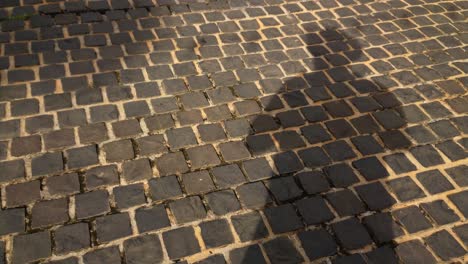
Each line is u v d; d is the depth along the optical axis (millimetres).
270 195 2906
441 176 3137
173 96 3631
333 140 3373
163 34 4371
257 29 4617
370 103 3756
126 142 3174
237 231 2660
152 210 2730
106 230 2584
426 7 5328
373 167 3172
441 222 2818
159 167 3018
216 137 3301
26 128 3180
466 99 3875
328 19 4914
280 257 2537
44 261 2393
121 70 3840
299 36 4570
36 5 4512
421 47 4547
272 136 3361
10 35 4078
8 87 3512
